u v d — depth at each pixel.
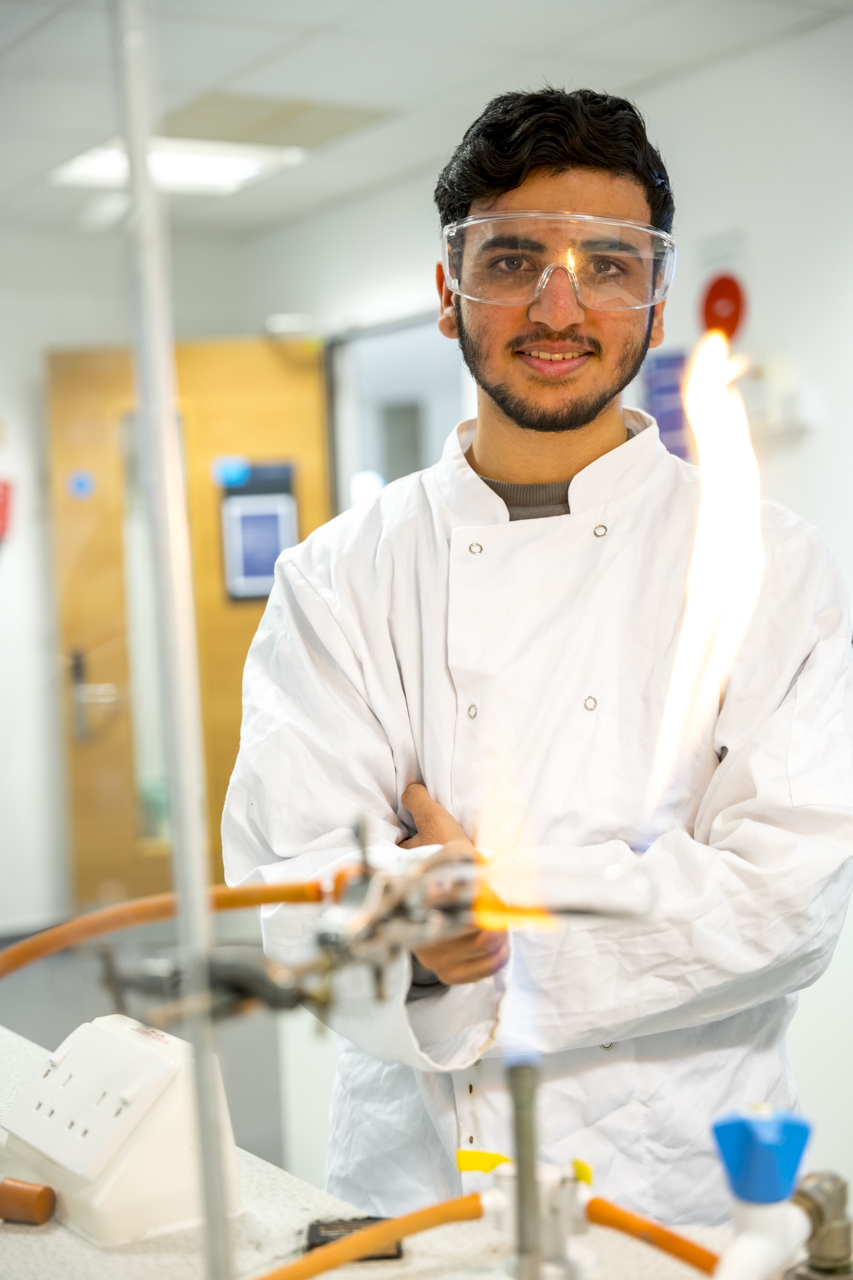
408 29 3.30
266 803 1.16
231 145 4.28
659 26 3.30
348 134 4.18
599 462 1.19
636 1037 1.07
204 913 0.59
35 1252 0.88
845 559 3.34
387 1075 1.16
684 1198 1.07
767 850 1.02
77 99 3.55
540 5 3.15
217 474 5.10
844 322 3.29
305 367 5.14
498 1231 0.85
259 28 3.26
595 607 1.16
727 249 3.59
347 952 0.57
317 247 5.17
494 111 1.14
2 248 4.57
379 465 7.64
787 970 1.06
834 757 1.07
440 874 0.63
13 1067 1.23
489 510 1.21
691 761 1.12
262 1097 2.73
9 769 4.62
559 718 1.13
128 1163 0.89
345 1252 0.74
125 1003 0.63
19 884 4.64
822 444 3.38
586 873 0.76
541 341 1.11
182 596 0.58
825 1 3.15
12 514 4.65
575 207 1.11
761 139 3.47
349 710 1.20
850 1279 0.70
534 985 1.01
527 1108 0.67
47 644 4.66
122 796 4.67
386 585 1.23
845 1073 2.37
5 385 4.64
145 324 0.57
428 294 4.62
